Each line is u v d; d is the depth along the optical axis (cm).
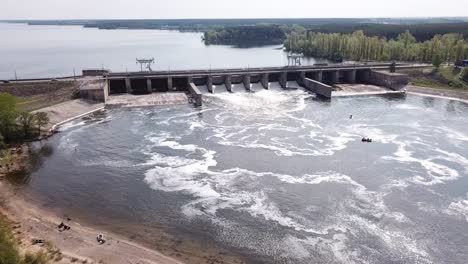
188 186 7394
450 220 6266
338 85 17162
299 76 17300
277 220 6250
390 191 7206
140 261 5144
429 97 15100
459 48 19000
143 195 7056
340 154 9000
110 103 13450
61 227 5950
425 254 5459
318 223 6172
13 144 9656
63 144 9725
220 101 14238
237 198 6938
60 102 12706
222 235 5847
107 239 5656
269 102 14188
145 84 15588
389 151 9206
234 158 8750
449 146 9569
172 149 9319
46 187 7406
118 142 9838
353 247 5591
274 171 8062
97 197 7006
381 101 14425
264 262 5262
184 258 5278
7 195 7050
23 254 4972
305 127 11106
